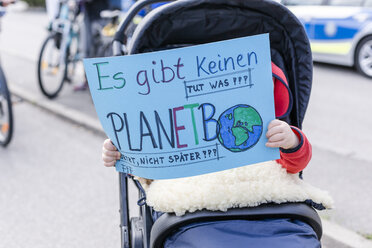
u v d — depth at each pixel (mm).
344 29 6742
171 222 1549
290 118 1938
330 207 1703
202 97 1502
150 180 1843
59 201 3428
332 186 3492
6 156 4223
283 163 1679
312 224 1622
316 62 7703
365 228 2959
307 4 7289
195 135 1528
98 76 1521
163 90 1500
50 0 6402
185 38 1886
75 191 3566
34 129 4887
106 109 1555
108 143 1680
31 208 3342
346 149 4152
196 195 1550
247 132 1523
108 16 5531
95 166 3998
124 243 1932
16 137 4672
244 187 1568
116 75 1506
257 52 1471
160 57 1474
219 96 1500
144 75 1492
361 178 3609
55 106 5457
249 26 1862
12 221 3186
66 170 3922
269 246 1419
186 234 1514
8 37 10445
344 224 3004
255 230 1492
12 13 15164
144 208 1851
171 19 1783
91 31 5586
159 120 1527
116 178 3775
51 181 3732
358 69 6777
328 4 7020
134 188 3555
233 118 1516
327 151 4113
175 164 1555
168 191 1590
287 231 1506
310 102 5531
